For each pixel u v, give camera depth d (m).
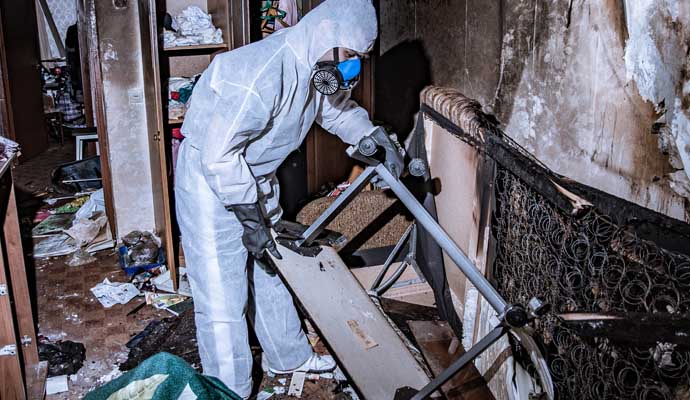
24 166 5.58
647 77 1.42
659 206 1.42
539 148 1.95
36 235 3.92
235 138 1.89
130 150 3.65
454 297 2.53
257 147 2.07
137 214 3.75
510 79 2.10
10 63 5.43
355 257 3.03
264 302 2.37
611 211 1.36
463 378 2.07
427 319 2.76
